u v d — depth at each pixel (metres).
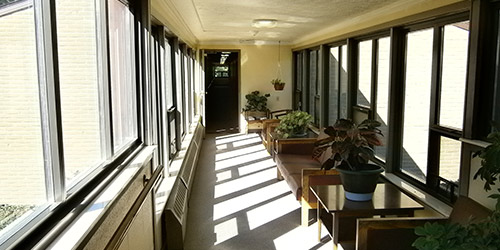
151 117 2.99
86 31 1.92
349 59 5.36
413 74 3.80
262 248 3.42
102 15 2.12
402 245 2.60
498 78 2.55
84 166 1.90
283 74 9.32
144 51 2.92
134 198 2.24
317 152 3.21
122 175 2.13
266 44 9.18
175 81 5.23
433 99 3.39
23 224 1.29
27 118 1.34
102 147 2.17
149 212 2.71
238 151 7.54
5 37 1.21
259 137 8.98
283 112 9.19
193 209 4.40
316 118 7.49
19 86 1.29
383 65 4.48
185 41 6.35
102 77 2.14
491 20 2.56
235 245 3.48
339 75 6.04
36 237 1.28
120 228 1.78
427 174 3.50
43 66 1.45
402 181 3.89
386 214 2.93
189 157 5.34
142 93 2.95
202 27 6.20
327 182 3.80
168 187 3.71
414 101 3.79
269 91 9.34
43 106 1.46
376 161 4.55
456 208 2.58
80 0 1.84
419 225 2.59
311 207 3.83
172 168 4.43
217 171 6.07
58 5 1.60
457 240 1.75
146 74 2.94
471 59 2.62
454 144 3.12
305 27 5.96
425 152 3.59
